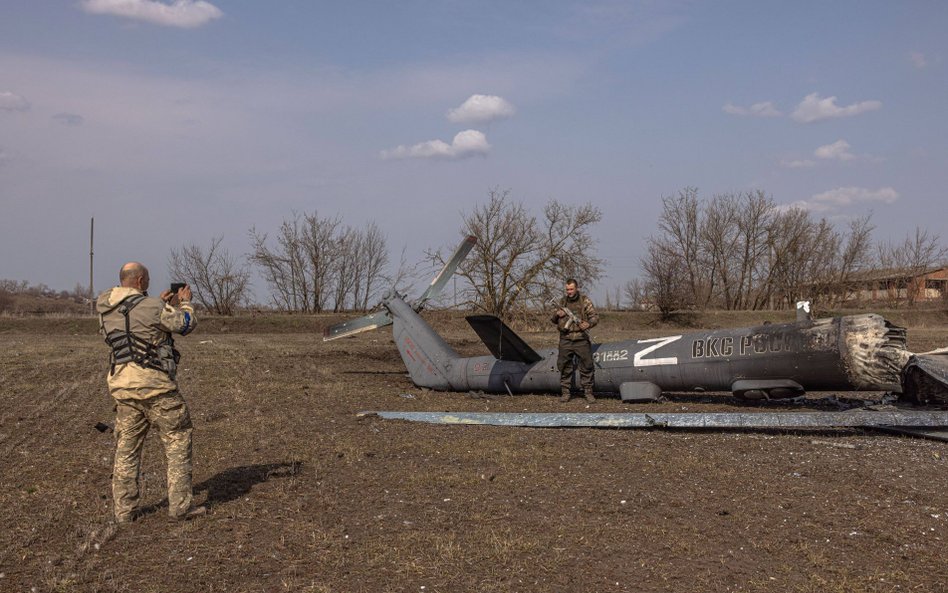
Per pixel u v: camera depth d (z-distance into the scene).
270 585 4.46
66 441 8.60
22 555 4.95
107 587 4.44
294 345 23.56
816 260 50.78
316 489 6.44
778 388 10.16
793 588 4.37
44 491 6.47
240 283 44.34
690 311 44.03
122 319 5.52
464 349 21.98
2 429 9.31
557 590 4.36
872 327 9.67
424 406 11.16
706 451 7.78
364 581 4.50
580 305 11.29
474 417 9.69
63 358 17.91
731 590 4.36
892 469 6.95
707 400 11.45
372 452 7.81
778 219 52.38
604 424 9.18
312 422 9.63
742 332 10.56
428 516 5.68
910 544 5.04
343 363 17.97
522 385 12.20
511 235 31.06
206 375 14.68
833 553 4.89
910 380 9.75
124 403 5.53
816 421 8.76
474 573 4.59
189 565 4.76
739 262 53.84
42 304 54.12
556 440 8.41
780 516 5.63
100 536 5.29
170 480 5.63
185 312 5.62
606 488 6.40
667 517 5.62
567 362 11.41
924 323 37.69
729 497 6.12
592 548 5.00
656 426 9.01
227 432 8.95
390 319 14.20
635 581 4.48
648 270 46.88
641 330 38.62
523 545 5.02
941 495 6.07
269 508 5.91
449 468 7.11
